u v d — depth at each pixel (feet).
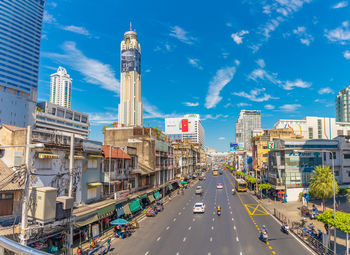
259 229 105.70
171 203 173.17
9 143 76.33
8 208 68.95
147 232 100.73
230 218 125.90
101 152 107.86
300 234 96.63
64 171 84.43
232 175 471.21
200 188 225.15
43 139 77.77
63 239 74.59
